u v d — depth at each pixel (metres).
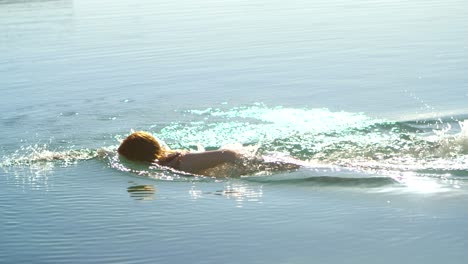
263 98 15.37
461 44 20.53
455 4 29.12
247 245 7.54
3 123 14.02
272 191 9.37
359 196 8.98
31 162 11.32
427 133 12.09
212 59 20.11
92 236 8.01
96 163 11.09
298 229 7.93
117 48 22.33
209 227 8.11
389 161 10.48
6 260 7.42
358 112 13.78
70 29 26.72
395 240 7.51
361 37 22.66
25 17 31.42
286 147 11.46
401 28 23.91
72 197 9.48
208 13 29.94
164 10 31.73
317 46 21.44
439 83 16.06
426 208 8.45
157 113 14.33
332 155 10.93
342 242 7.52
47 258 7.44
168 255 7.37
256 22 26.73
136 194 9.50
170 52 21.33
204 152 10.70
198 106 14.83
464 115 13.11
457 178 9.57
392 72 17.50
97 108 14.98
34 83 17.86
